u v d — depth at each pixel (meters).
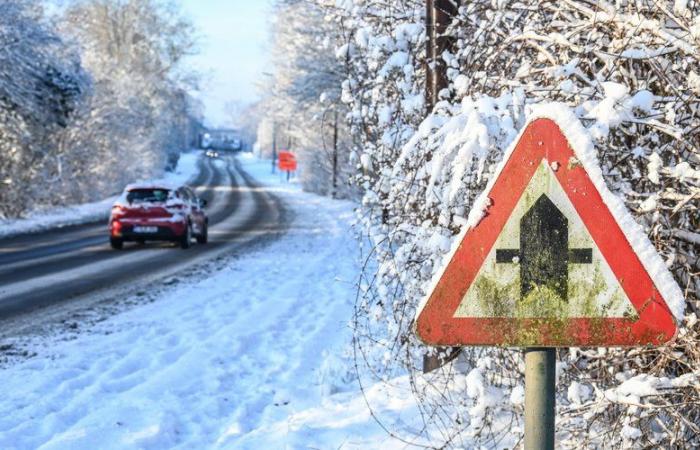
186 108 89.69
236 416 5.96
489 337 2.58
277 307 10.79
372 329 7.05
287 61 35.91
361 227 5.80
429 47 5.81
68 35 38.16
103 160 47.91
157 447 5.32
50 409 6.16
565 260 2.55
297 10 27.95
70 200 41.47
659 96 4.13
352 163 6.94
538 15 4.89
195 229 21.11
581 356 4.41
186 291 12.64
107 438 5.41
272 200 49.12
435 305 2.59
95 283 13.61
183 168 103.56
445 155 4.05
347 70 6.62
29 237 24.20
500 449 4.59
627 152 4.04
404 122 5.84
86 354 8.03
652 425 4.32
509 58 5.08
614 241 2.54
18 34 28.39
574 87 4.21
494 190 2.58
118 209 19.98
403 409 5.43
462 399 5.09
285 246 20.86
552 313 2.55
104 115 45.97
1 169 30.73
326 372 6.96
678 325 2.52
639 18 4.07
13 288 12.94
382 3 6.46
